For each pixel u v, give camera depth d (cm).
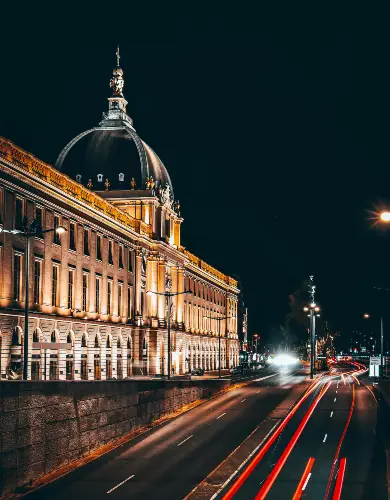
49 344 7056
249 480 3538
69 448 3912
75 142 12394
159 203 12169
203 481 3512
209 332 17100
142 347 11219
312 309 12444
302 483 3459
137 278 11025
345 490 3297
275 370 17450
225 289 19300
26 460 3362
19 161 6894
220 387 8819
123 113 12825
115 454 4216
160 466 3884
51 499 3108
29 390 3416
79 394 4088
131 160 12188
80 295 8531
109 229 9750
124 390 4919
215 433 5109
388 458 4169
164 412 5969
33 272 7200
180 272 13600
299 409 6738
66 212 8106
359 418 6088
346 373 15100
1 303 6488
